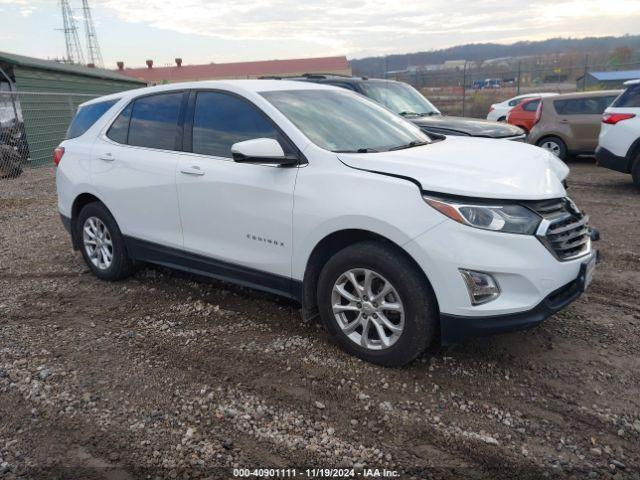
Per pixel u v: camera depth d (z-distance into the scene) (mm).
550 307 3135
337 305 3520
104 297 4734
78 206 5254
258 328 4023
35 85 14398
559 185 3430
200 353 3678
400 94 8883
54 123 14500
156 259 4633
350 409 3025
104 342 3883
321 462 2629
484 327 3049
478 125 7605
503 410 2996
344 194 3336
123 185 4645
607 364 3434
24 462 2664
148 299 4648
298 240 3566
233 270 4055
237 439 2805
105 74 19344
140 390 3256
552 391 3162
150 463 2639
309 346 3713
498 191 3064
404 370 3383
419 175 3189
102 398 3180
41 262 5742
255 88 4062
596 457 2623
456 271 3008
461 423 2889
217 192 3967
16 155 12117
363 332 3445
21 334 4035
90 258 5176
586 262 3326
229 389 3242
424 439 2773
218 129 4102
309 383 3277
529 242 3021
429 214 3061
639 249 5648
